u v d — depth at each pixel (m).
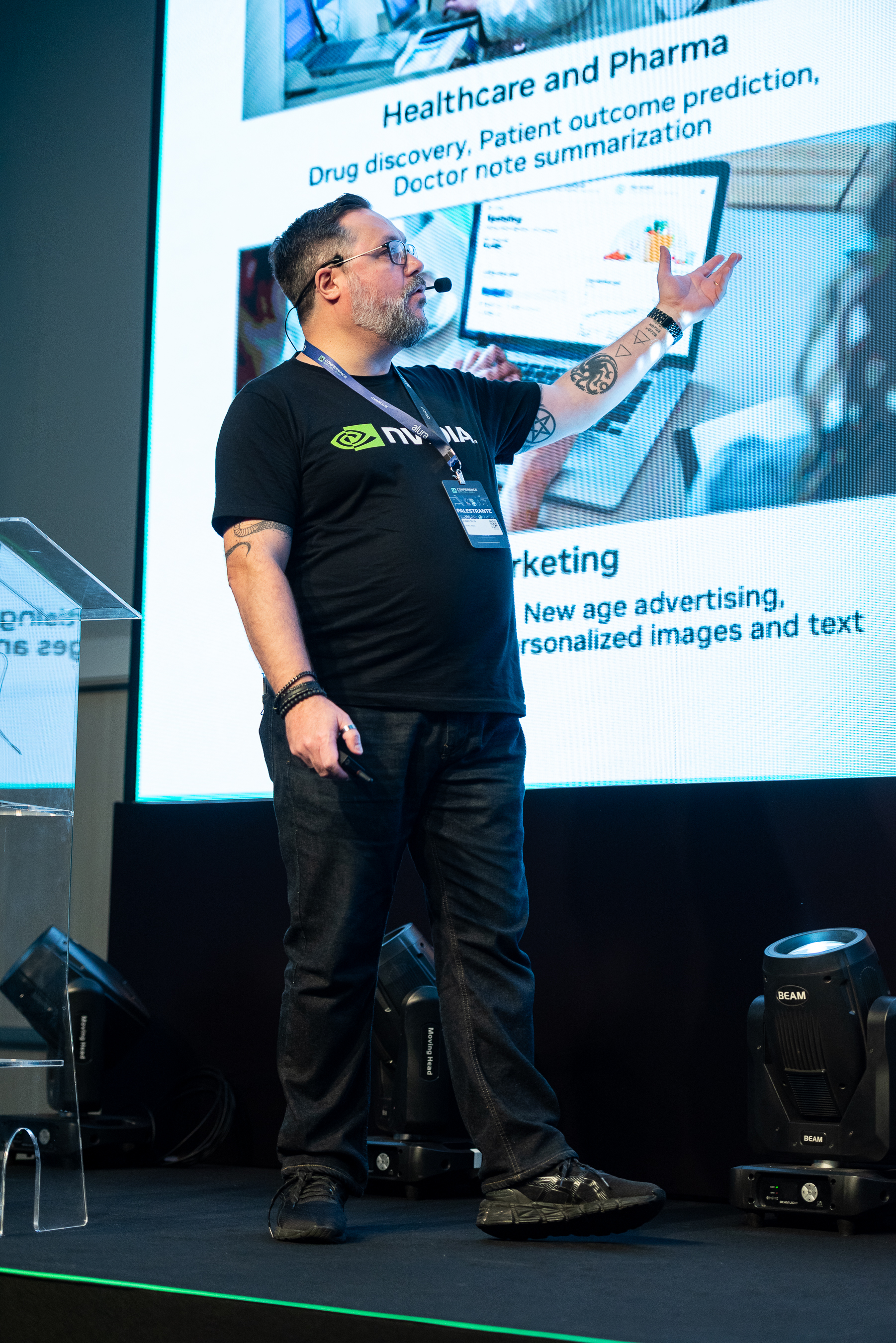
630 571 4.05
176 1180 4.11
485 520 3.00
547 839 4.13
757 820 3.87
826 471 3.81
